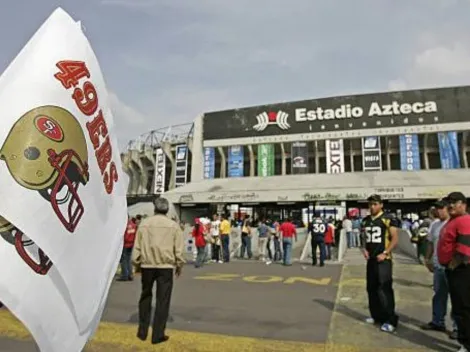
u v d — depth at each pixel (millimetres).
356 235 21297
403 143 33281
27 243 1866
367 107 34531
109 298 8352
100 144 2434
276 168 37469
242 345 5102
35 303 1846
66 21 2348
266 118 36750
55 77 2166
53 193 1987
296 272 12352
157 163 40094
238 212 32375
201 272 12414
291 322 6258
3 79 2084
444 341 5223
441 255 4773
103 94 2545
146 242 5352
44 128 2023
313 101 35906
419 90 33562
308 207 30984
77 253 2084
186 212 34656
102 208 2361
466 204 4711
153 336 5207
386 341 5238
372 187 28766
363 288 9273
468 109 32344
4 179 1844
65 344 1960
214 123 38312
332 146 34781
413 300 7844
